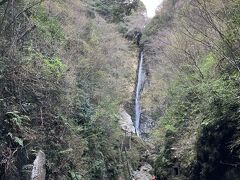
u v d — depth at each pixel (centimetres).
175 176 954
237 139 607
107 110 1219
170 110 1181
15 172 536
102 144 1138
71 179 720
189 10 970
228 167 653
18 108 602
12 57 600
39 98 670
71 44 1209
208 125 689
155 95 1786
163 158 1081
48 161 637
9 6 676
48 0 1252
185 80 1057
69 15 1434
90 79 1275
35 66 678
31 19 780
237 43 662
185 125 997
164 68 1554
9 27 644
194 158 805
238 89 608
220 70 745
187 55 1058
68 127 754
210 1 744
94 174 966
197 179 788
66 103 793
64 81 793
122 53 2406
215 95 646
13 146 554
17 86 611
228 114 627
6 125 554
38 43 835
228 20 689
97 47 1570
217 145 666
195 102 958
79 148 792
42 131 647
